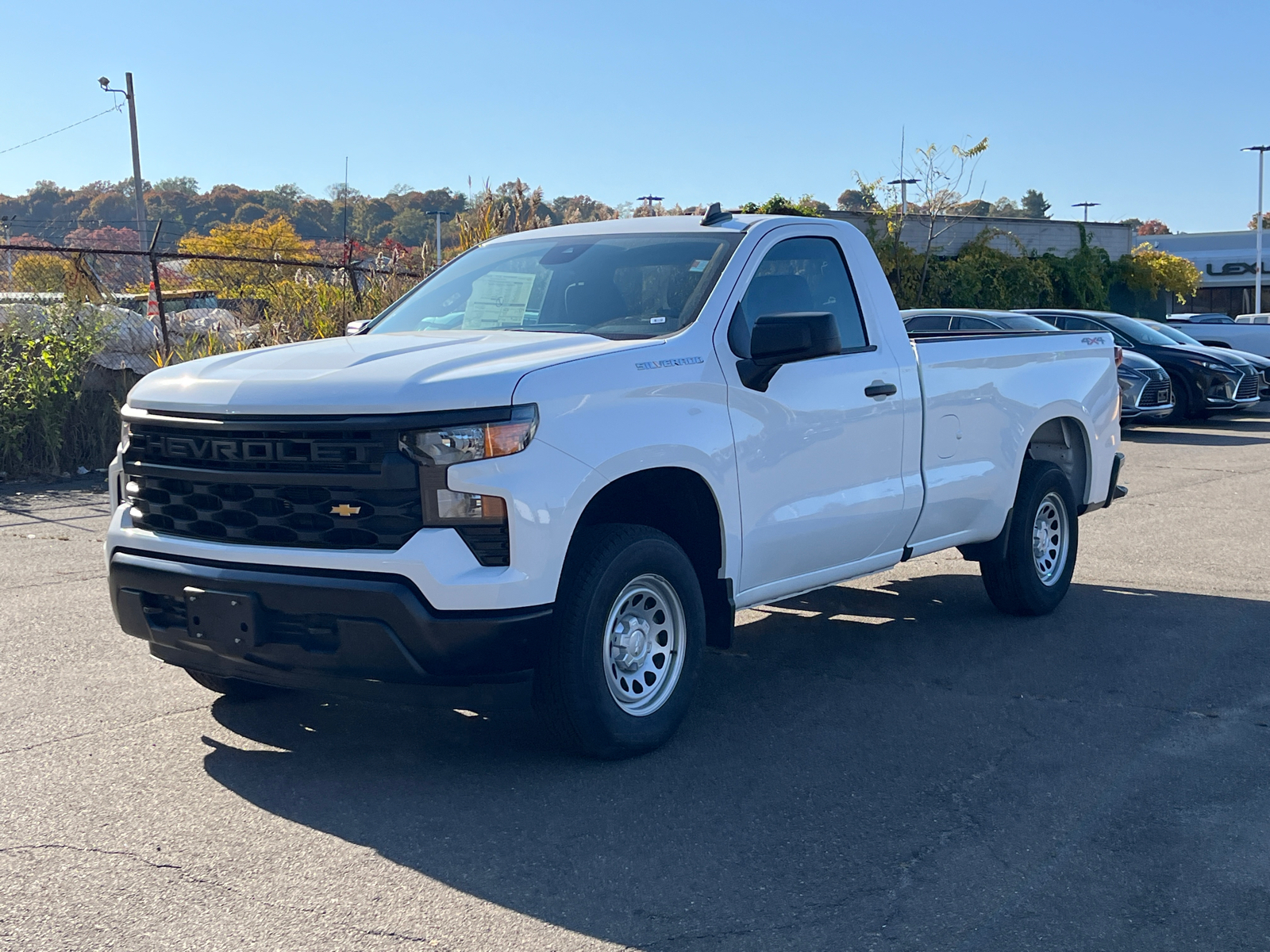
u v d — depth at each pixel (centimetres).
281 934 316
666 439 448
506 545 403
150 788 419
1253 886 348
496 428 401
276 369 437
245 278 1767
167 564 432
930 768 445
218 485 423
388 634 398
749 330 500
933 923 325
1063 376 698
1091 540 926
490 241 613
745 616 694
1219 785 427
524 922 324
